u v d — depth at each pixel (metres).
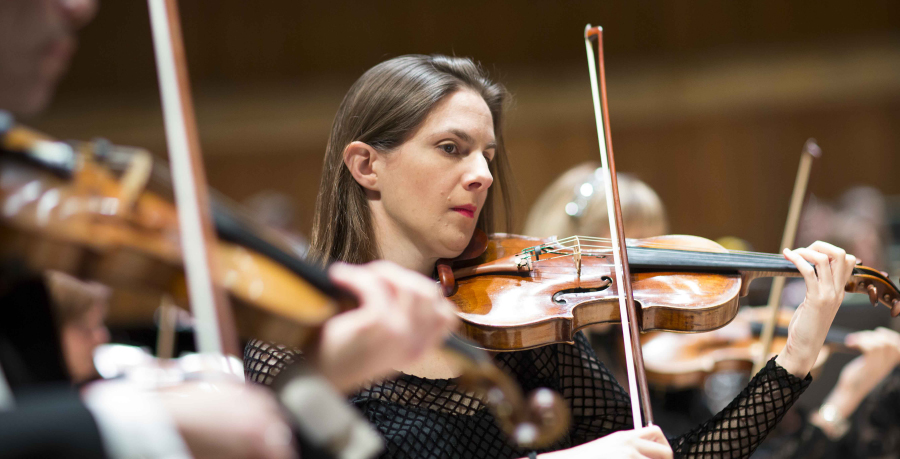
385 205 4.04
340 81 19.64
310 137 19.69
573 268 4.25
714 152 18.94
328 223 4.19
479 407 3.82
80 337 3.74
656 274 4.21
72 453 1.32
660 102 19.00
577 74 19.09
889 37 18.30
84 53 19.56
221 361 1.74
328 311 1.91
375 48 19.52
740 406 3.86
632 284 4.09
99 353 4.67
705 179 18.95
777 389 3.84
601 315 3.94
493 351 3.79
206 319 1.75
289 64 19.70
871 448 6.49
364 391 3.72
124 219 1.77
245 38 19.69
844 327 7.35
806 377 3.87
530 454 3.20
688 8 18.86
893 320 7.27
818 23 18.53
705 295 3.94
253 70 19.73
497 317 3.70
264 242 1.89
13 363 1.83
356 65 19.59
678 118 19.00
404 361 1.91
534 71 19.20
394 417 3.67
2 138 1.68
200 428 1.47
